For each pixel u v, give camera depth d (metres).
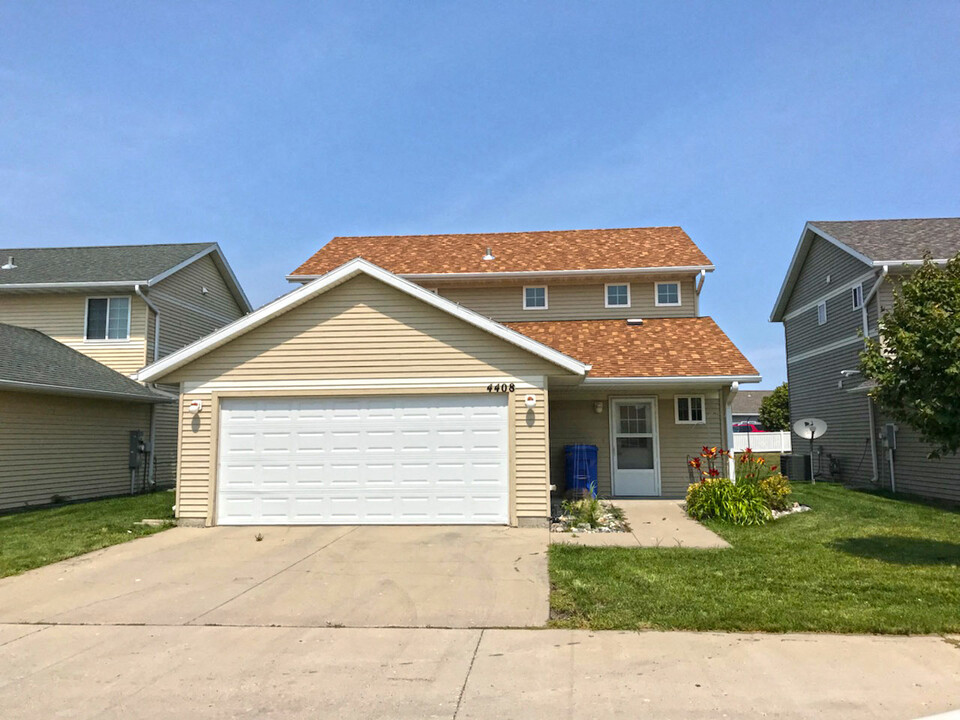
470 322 11.34
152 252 21.64
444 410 11.45
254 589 7.54
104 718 4.43
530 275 18.41
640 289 18.78
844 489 17.73
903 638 5.68
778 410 44.22
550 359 11.25
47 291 18.80
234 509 11.49
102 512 13.61
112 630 6.25
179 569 8.49
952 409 7.73
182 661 5.45
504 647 5.65
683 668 5.10
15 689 4.92
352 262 11.40
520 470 11.21
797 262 23.56
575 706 4.49
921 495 15.98
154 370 11.45
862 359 8.73
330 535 10.48
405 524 11.27
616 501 14.53
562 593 7.14
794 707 4.41
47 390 14.39
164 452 20.20
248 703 4.63
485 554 9.05
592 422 15.60
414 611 6.67
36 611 6.86
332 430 11.53
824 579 7.49
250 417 11.65
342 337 11.62
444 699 4.65
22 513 13.62
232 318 24.75
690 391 15.43
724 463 15.02
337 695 4.74
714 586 7.25
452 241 21.89
